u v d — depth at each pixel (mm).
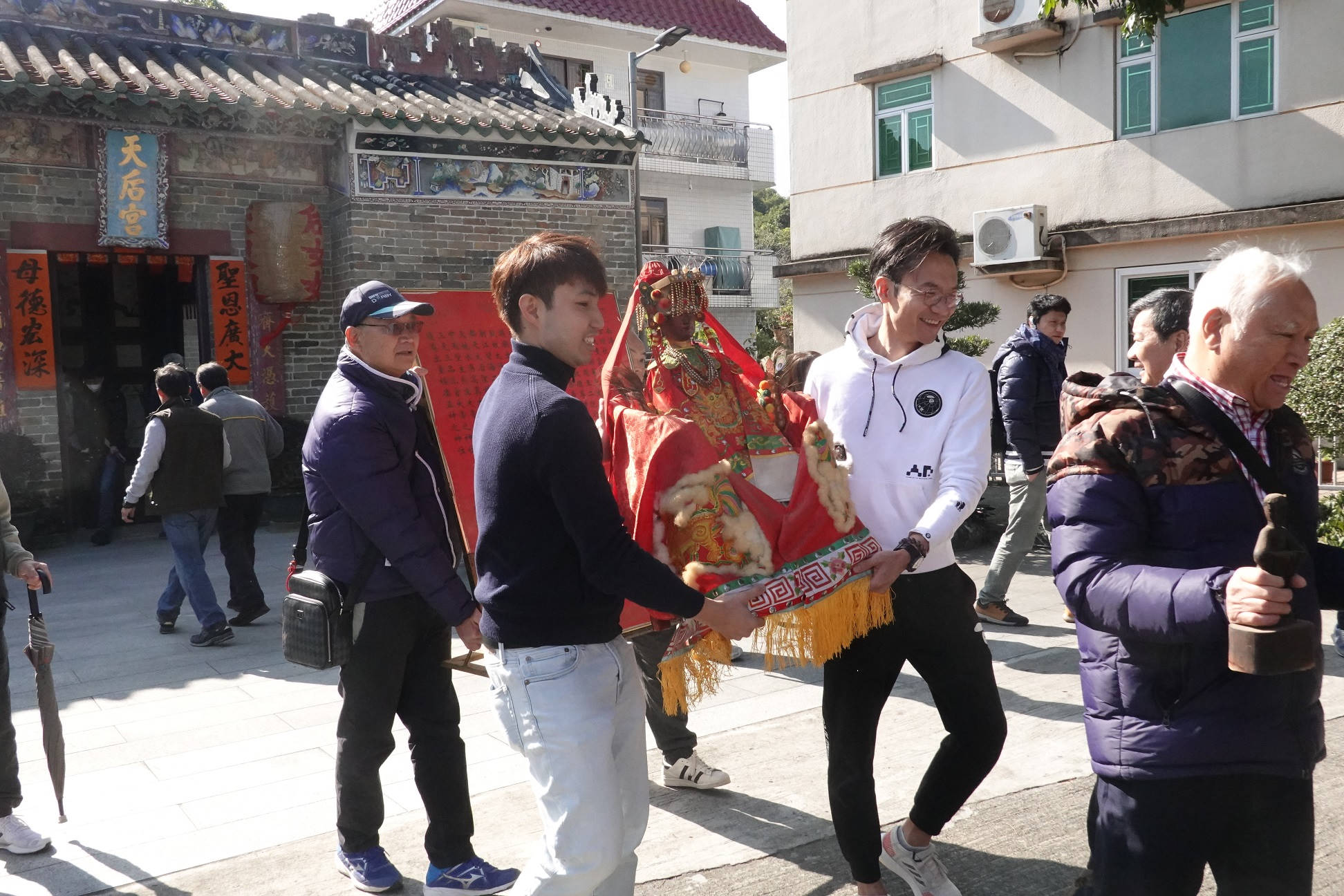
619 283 11898
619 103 11633
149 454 6176
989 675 2883
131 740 4602
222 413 6715
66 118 9695
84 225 10000
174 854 3459
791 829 3576
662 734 3873
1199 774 1891
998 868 3268
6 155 9609
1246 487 1949
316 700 5207
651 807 3773
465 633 2953
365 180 10578
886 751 4242
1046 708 4719
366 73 11789
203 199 10523
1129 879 1991
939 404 2871
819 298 15336
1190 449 1950
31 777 4172
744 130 22812
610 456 2672
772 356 7230
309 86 10812
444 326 3418
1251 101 11297
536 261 2244
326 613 2992
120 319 12016
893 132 14305
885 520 2898
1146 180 12023
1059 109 12641
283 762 4316
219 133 10453
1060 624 6234
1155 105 11945
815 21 14930
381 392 3051
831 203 14977
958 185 13633
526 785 4016
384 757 3203
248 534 6922
